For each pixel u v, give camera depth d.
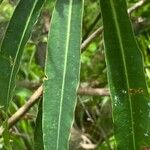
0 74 0.23
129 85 0.24
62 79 0.22
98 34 0.32
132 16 0.36
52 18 0.22
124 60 0.24
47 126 0.21
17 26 0.23
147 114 0.24
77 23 0.22
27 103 0.28
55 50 0.22
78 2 0.23
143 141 0.24
